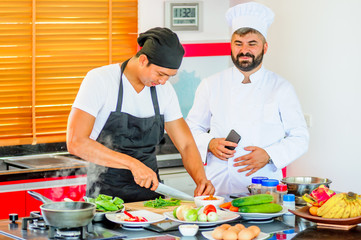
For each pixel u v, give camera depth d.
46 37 4.25
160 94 2.77
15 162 4.01
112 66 2.71
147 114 2.75
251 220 2.33
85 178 3.89
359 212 2.23
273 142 3.29
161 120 2.79
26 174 3.68
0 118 4.16
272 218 2.38
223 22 4.77
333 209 2.21
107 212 2.30
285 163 3.19
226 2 4.76
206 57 4.69
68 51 4.34
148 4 4.52
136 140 2.77
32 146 4.26
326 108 4.02
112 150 2.57
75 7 4.32
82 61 4.39
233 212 2.34
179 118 2.85
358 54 3.75
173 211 2.34
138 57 2.61
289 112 3.28
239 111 3.32
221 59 4.76
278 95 3.29
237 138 3.19
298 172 4.27
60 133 4.36
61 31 4.29
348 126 3.86
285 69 4.34
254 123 3.29
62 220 1.97
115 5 4.44
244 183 3.24
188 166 2.80
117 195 2.75
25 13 4.15
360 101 3.75
